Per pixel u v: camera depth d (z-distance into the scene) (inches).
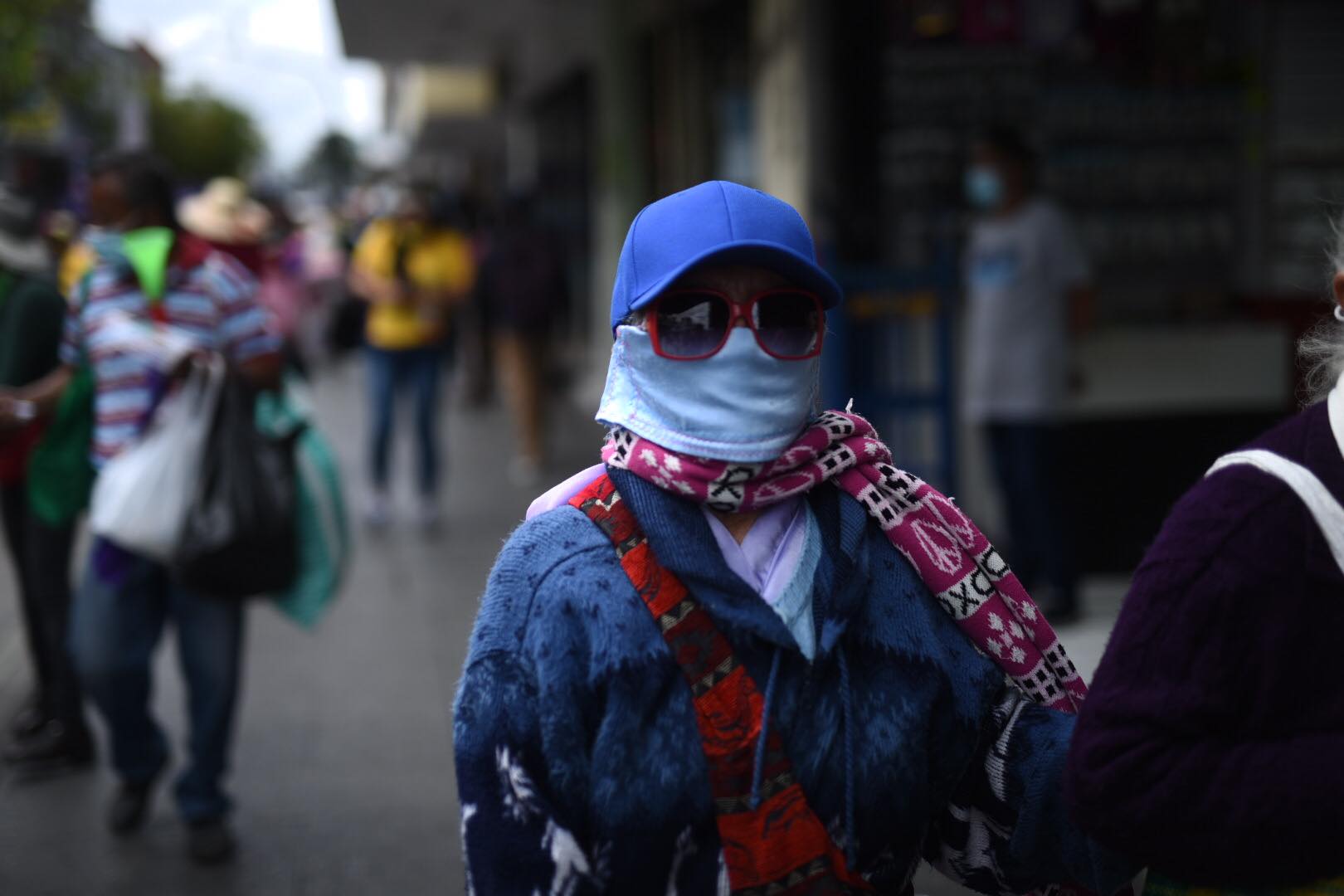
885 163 294.7
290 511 146.0
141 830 154.5
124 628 144.7
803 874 57.8
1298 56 292.4
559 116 810.2
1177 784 54.6
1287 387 267.4
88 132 791.1
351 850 147.9
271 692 202.7
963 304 262.5
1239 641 54.5
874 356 259.8
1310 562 53.5
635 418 60.7
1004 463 222.1
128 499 138.9
